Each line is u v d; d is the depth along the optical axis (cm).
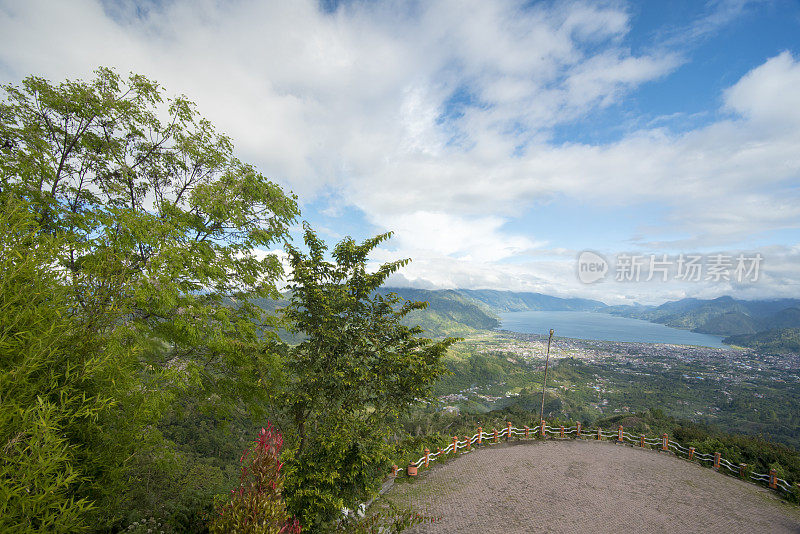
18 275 365
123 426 497
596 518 955
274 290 1070
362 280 862
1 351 335
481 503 1005
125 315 624
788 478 1270
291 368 841
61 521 315
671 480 1277
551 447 1611
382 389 814
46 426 312
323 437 712
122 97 921
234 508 378
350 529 658
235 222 985
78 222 741
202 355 948
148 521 668
